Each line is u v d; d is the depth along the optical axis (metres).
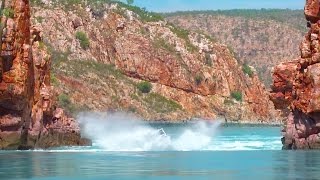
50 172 53.50
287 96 89.88
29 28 83.12
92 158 67.94
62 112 88.69
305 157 68.38
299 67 82.56
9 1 80.94
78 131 90.62
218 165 60.41
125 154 74.56
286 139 83.44
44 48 87.81
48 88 86.00
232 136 149.00
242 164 61.16
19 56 79.75
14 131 79.62
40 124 82.69
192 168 57.34
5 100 78.69
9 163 61.41
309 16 82.06
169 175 51.78
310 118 79.62
